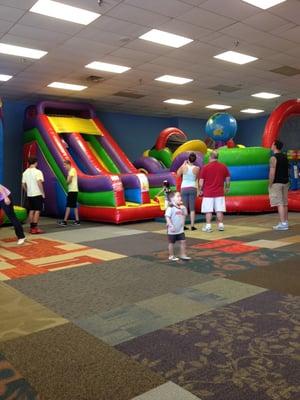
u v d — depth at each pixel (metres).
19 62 9.86
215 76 11.71
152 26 7.89
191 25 7.91
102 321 3.15
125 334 2.88
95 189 9.77
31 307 3.51
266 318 3.11
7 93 12.91
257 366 2.37
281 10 7.32
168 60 10.08
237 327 2.95
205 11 7.28
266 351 2.56
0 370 2.40
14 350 2.67
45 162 11.66
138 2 6.84
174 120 18.33
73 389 2.18
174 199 5.17
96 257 5.54
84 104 12.92
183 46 9.09
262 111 17.69
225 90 13.45
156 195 10.48
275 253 5.42
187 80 12.05
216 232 7.45
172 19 7.59
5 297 3.81
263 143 11.02
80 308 3.46
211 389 2.14
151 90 13.12
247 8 7.20
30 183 8.09
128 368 2.39
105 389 2.17
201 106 16.02
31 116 12.65
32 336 2.89
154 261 5.17
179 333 2.88
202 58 9.99
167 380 2.25
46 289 4.05
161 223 9.31
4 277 4.57
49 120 11.88
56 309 3.45
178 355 2.54
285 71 11.35
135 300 3.63
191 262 5.04
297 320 3.06
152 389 2.16
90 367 2.42
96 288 4.04
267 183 10.52
